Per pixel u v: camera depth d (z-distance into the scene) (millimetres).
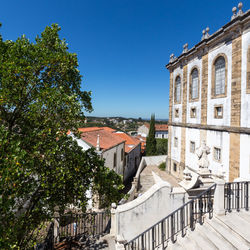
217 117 14516
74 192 6434
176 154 21094
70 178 6309
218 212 5727
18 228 4820
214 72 15039
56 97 5895
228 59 13320
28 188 4676
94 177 7164
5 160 3799
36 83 6355
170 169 22453
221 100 14078
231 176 12891
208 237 5117
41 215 5859
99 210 14062
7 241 3750
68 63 6730
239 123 12258
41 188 6176
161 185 6805
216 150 14836
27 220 5453
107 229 10148
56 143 5730
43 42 7121
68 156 6277
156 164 28625
